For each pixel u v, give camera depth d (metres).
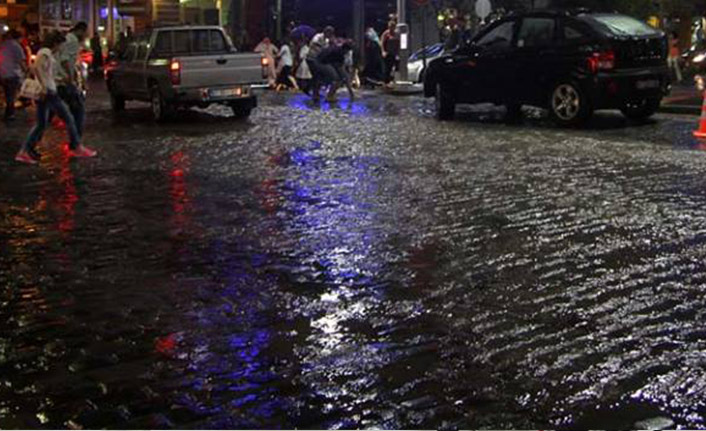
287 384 4.46
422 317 5.47
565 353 4.86
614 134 14.94
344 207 8.78
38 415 4.12
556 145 13.46
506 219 8.21
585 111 15.63
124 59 20.39
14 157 12.64
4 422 4.05
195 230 7.85
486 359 4.78
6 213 8.62
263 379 4.53
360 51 33.91
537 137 14.52
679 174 10.71
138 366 4.72
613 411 4.13
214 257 6.93
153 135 15.49
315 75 22.80
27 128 16.89
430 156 12.28
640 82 15.75
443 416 4.08
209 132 15.87
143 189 9.91
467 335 5.15
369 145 13.55
